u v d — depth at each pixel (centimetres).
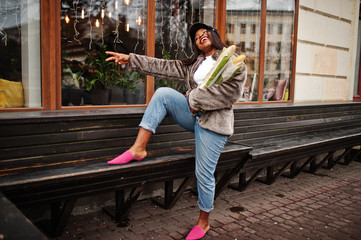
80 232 282
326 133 507
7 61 304
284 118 459
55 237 270
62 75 332
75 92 344
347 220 329
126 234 283
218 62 239
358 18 705
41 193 220
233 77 242
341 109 567
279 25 543
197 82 271
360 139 525
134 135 311
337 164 576
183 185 325
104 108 359
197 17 444
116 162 255
